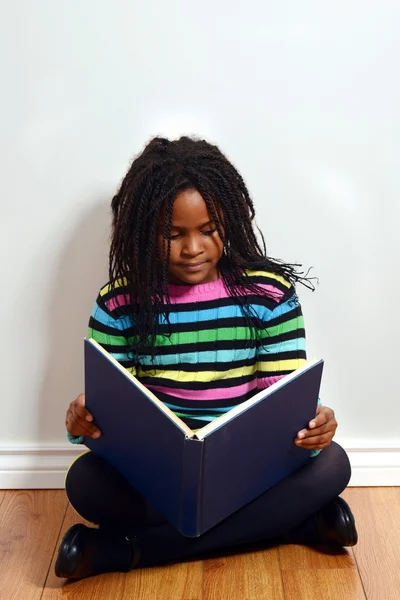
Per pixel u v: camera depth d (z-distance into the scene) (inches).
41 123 55.3
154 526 52.6
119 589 49.1
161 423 43.2
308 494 51.2
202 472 42.6
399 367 60.2
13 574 50.7
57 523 56.9
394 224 57.2
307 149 55.6
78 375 60.6
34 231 57.5
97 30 53.5
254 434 44.6
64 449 61.3
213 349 51.2
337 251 57.7
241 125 55.2
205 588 49.1
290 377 44.8
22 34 53.6
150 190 47.7
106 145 55.7
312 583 49.5
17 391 60.9
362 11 53.2
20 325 59.6
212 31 53.5
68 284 58.7
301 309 55.3
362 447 61.2
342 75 54.2
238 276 51.3
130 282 50.9
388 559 51.9
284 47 53.7
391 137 55.4
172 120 55.1
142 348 51.6
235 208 49.3
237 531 51.1
